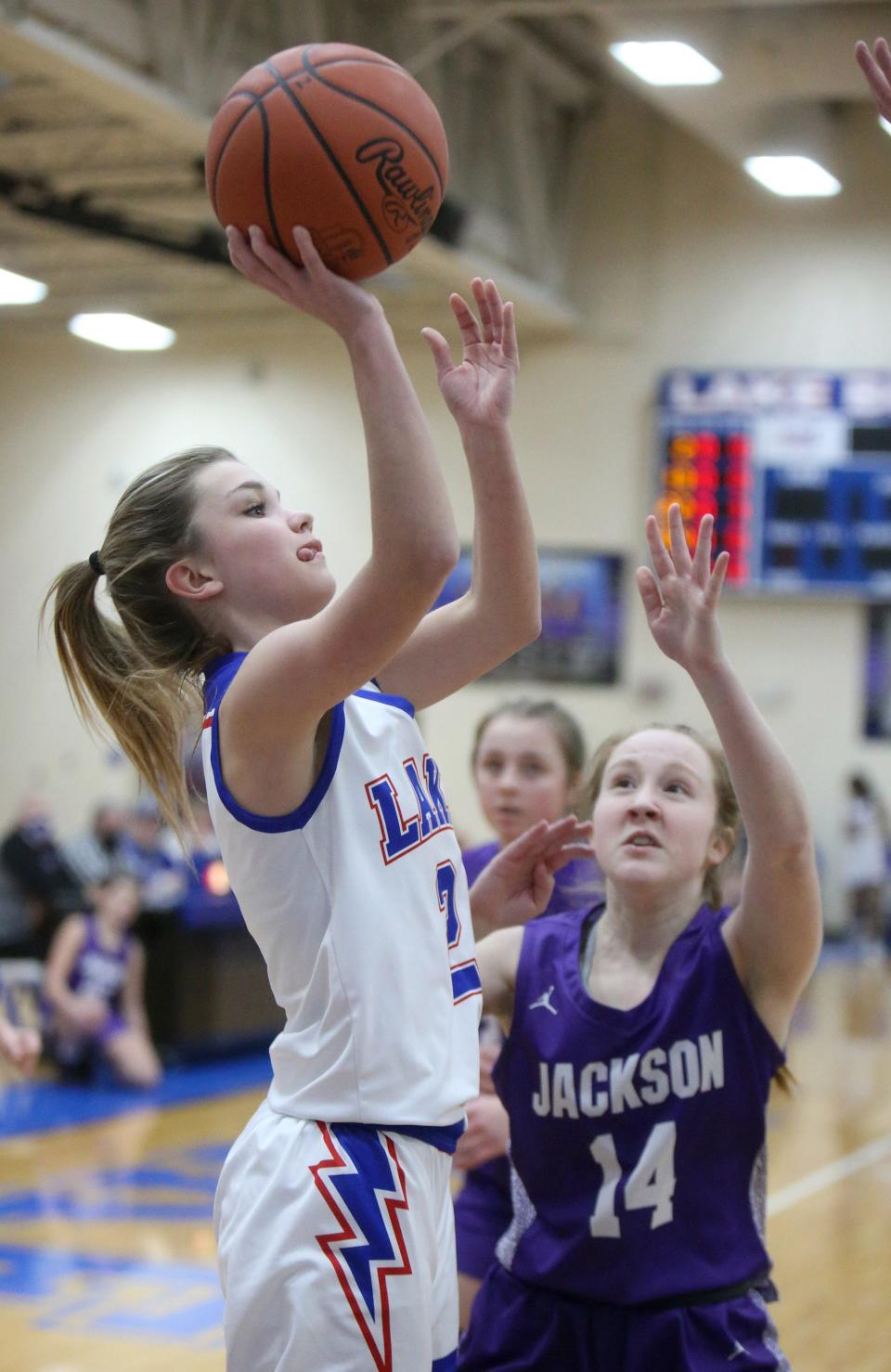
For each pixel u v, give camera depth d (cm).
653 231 1516
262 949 192
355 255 181
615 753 242
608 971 238
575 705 1530
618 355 1523
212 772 188
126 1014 903
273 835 184
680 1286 219
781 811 217
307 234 176
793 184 1180
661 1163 223
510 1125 237
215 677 194
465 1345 236
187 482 202
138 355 1634
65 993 886
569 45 1423
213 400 1608
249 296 1519
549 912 311
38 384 1667
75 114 1102
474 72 1309
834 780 1504
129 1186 645
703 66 966
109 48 927
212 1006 952
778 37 954
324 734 188
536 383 1541
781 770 217
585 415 1529
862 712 1494
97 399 1647
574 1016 232
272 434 1591
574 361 1533
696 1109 224
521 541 211
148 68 960
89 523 1641
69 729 1633
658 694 1507
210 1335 460
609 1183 225
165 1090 870
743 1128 227
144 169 1172
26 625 1658
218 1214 192
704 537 218
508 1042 238
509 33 1304
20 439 1669
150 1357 439
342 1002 182
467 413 208
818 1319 479
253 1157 186
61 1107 822
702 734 252
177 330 1609
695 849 235
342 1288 176
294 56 183
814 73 977
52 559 1653
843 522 1457
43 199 1156
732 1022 227
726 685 217
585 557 1525
